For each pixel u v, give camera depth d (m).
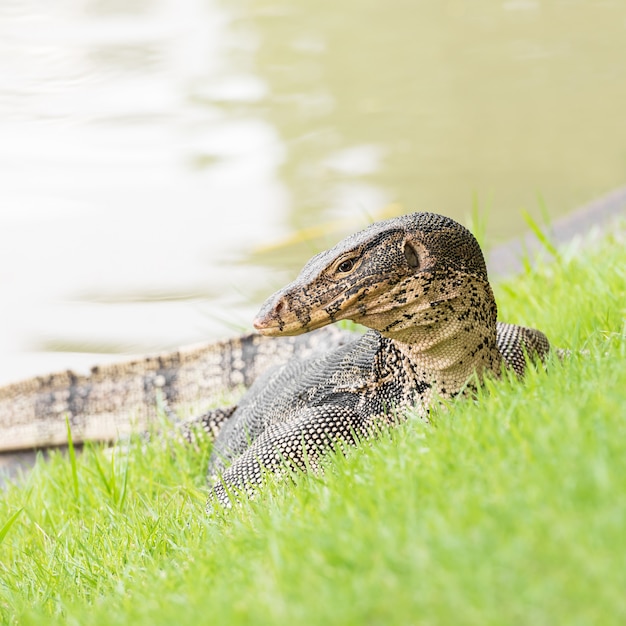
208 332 23.38
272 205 29.27
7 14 55.25
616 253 18.78
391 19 52.09
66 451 21.73
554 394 10.12
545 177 29.56
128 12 55.62
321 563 8.06
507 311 18.62
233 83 41.91
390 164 31.70
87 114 38.72
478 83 39.94
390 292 12.42
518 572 6.95
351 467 10.75
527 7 52.59
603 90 37.94
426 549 7.55
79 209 30.22
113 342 23.41
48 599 11.46
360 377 14.19
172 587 9.71
